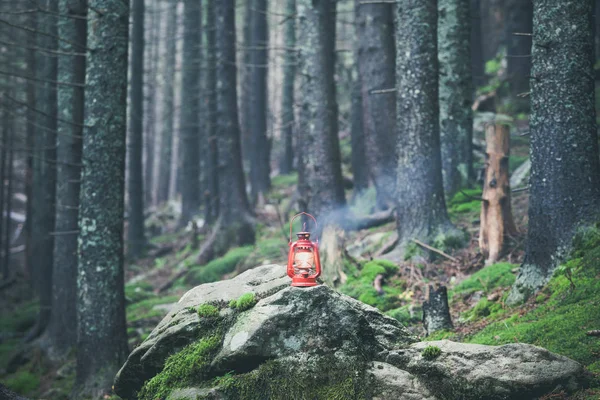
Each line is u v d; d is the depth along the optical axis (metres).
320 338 4.79
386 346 4.89
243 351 4.68
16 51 20.09
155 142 39.91
